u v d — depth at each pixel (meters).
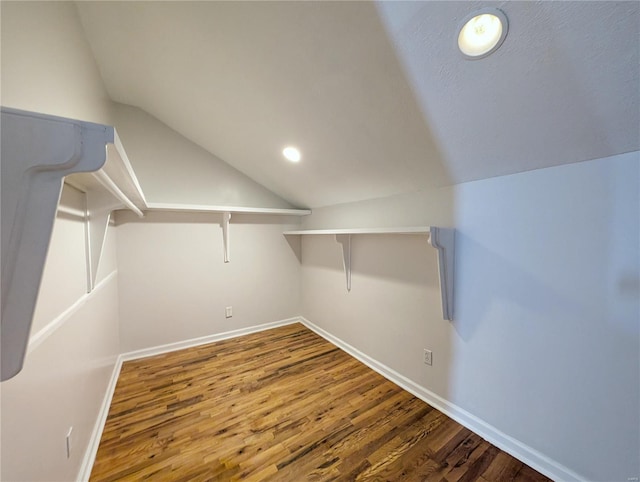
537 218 1.23
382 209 2.12
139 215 2.26
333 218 2.71
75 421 1.14
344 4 0.90
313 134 1.68
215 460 1.34
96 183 1.12
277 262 3.20
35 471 0.79
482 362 1.48
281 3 0.97
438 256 1.55
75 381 1.14
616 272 1.03
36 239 0.52
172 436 1.50
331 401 1.81
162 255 2.53
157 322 2.52
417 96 1.13
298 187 2.62
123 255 2.36
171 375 2.14
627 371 1.02
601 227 1.06
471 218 1.50
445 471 1.27
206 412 1.70
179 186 2.56
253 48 1.21
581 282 1.12
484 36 0.87
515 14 0.77
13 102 0.66
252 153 2.30
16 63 0.68
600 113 0.91
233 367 2.27
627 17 0.67
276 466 1.31
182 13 1.15
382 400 1.81
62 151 0.53
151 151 2.43
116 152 0.67
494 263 1.41
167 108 2.14
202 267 2.73
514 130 1.10
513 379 1.35
